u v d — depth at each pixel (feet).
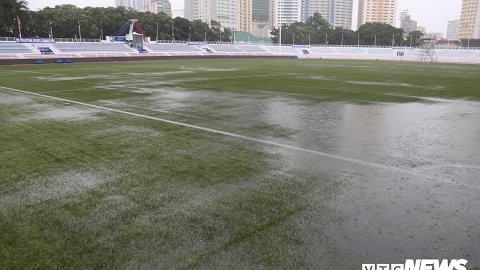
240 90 55.47
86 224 13.61
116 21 261.85
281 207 14.88
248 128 29.19
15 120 31.81
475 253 11.77
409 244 12.24
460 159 21.33
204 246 12.11
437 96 49.98
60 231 13.12
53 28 238.48
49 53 166.71
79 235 12.85
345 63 164.35
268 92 53.11
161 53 203.62
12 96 47.29
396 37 365.81
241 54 229.04
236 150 22.88
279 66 127.95
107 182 17.54
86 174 18.62
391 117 34.30
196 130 28.35
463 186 17.17
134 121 31.53
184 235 12.78
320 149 23.31
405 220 13.83
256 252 11.75
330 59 227.20
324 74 90.53
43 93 50.39
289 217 14.05
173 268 11.00
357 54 255.91
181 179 17.93
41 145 23.85
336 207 14.90
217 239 12.51
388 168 19.69
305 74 90.07
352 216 14.14
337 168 19.66
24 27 210.18
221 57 215.31
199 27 322.96
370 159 21.25
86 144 24.07
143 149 22.98
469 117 34.42
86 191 16.52
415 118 33.83
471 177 18.34
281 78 77.66
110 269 10.99
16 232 13.08
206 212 14.46
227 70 102.94
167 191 16.51
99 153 22.13
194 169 19.34
